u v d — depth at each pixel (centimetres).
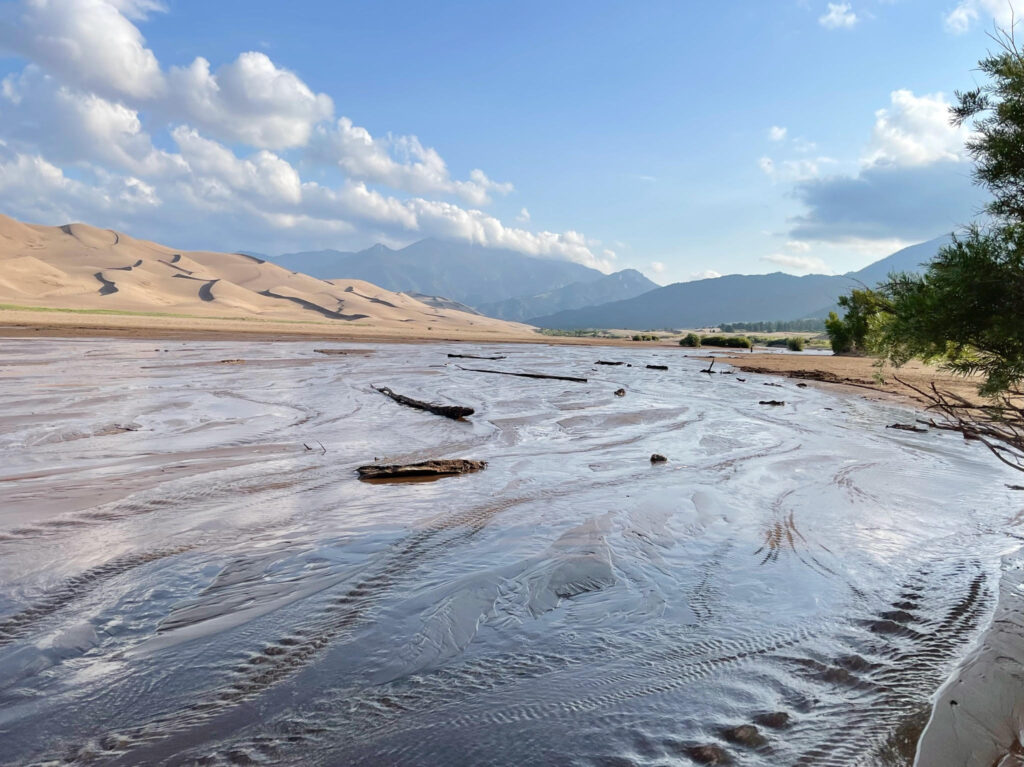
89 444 1095
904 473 941
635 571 544
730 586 512
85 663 388
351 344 5431
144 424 1299
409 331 10200
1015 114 498
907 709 336
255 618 450
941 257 525
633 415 1549
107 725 327
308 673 377
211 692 356
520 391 2088
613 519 697
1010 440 519
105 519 680
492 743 310
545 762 295
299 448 1098
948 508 751
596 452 1098
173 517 690
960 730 317
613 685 364
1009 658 386
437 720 330
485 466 975
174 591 496
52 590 495
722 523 688
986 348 522
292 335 6469
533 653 403
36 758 300
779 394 2097
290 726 325
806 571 546
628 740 312
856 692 354
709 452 1102
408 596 489
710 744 308
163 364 2723
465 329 16500
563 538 629
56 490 795
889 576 534
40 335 4488
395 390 2059
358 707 342
